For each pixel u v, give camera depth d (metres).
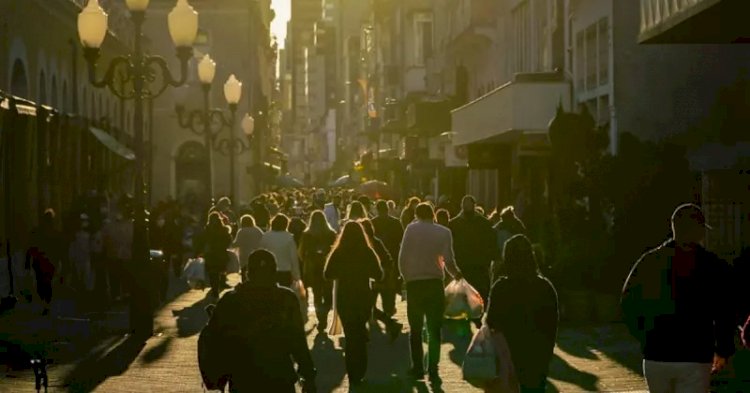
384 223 28.69
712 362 10.97
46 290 30.61
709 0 22.52
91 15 26.33
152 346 24.39
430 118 67.75
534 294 12.49
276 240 26.16
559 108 29.92
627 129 35.59
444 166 68.06
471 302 20.12
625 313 11.01
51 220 30.75
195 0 94.56
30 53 42.50
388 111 95.50
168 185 93.06
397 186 89.00
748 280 22.02
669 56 35.06
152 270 26.53
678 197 27.28
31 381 18.97
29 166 38.19
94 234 32.28
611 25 35.84
